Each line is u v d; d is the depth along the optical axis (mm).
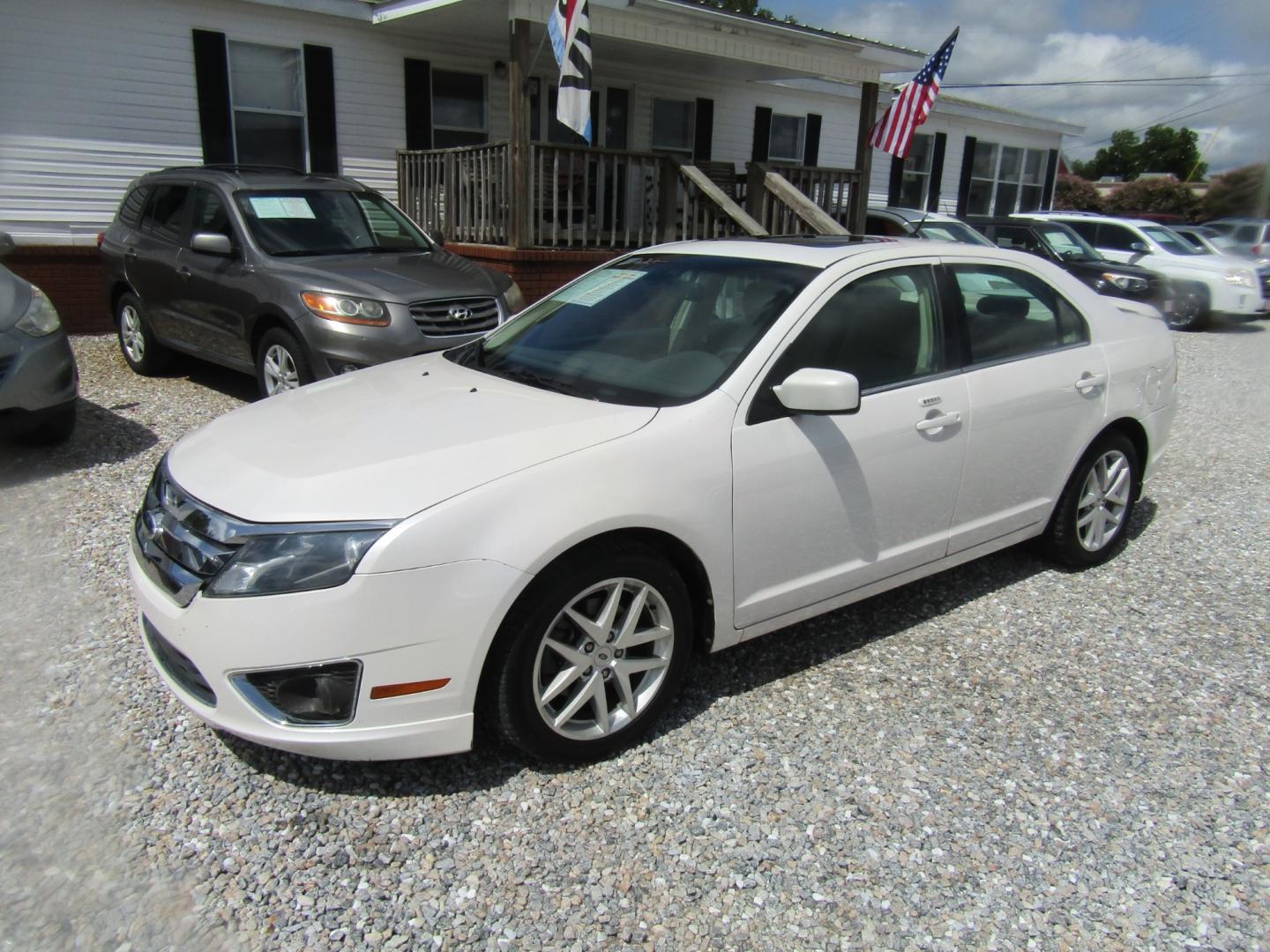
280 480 2699
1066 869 2586
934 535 3783
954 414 3678
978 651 3785
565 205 12664
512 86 9047
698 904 2412
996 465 3918
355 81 10680
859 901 2443
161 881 2420
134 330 7992
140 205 7863
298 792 2777
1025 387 3967
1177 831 2758
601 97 12977
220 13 9609
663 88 13578
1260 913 2453
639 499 2822
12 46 8617
